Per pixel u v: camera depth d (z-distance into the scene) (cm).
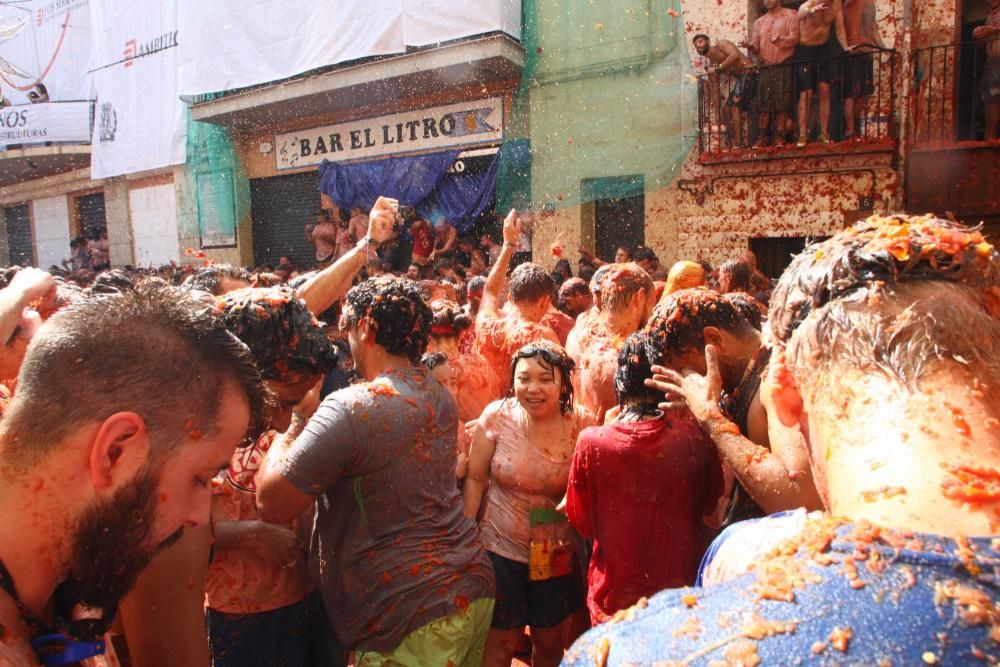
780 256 895
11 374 154
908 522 61
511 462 241
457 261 1100
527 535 241
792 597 61
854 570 60
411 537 176
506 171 1059
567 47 984
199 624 148
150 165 1393
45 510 80
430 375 196
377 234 258
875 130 803
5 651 77
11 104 1598
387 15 1000
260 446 191
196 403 87
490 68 1003
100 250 1675
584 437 205
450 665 173
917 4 790
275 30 1117
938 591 56
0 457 81
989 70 767
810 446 77
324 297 251
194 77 1232
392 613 172
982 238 75
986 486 60
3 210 2036
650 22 927
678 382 180
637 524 196
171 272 1263
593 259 921
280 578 187
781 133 849
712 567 102
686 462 195
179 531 97
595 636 70
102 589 86
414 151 1177
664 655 62
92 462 80
